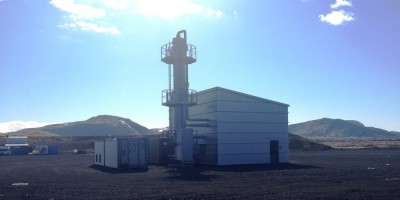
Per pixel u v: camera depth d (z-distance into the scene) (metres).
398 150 82.06
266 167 38.06
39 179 30.33
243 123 42.25
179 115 42.19
